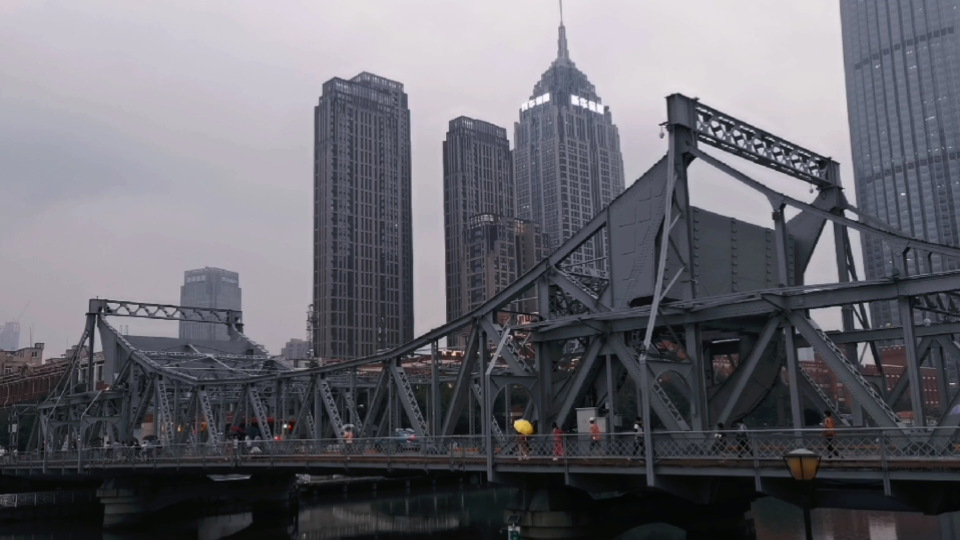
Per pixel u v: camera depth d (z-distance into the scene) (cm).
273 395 6494
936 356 3534
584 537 3447
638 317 3319
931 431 2423
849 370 2728
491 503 8156
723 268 3475
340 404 7231
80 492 8094
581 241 3731
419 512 7550
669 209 3222
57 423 7181
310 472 5019
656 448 2973
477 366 6341
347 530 6488
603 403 3844
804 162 3781
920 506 2538
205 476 6719
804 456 1869
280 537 6141
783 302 2920
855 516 6034
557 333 3666
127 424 6981
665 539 5247
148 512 6481
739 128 3581
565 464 3198
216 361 7288
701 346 3180
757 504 6806
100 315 7900
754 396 3353
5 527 7106
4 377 13512
